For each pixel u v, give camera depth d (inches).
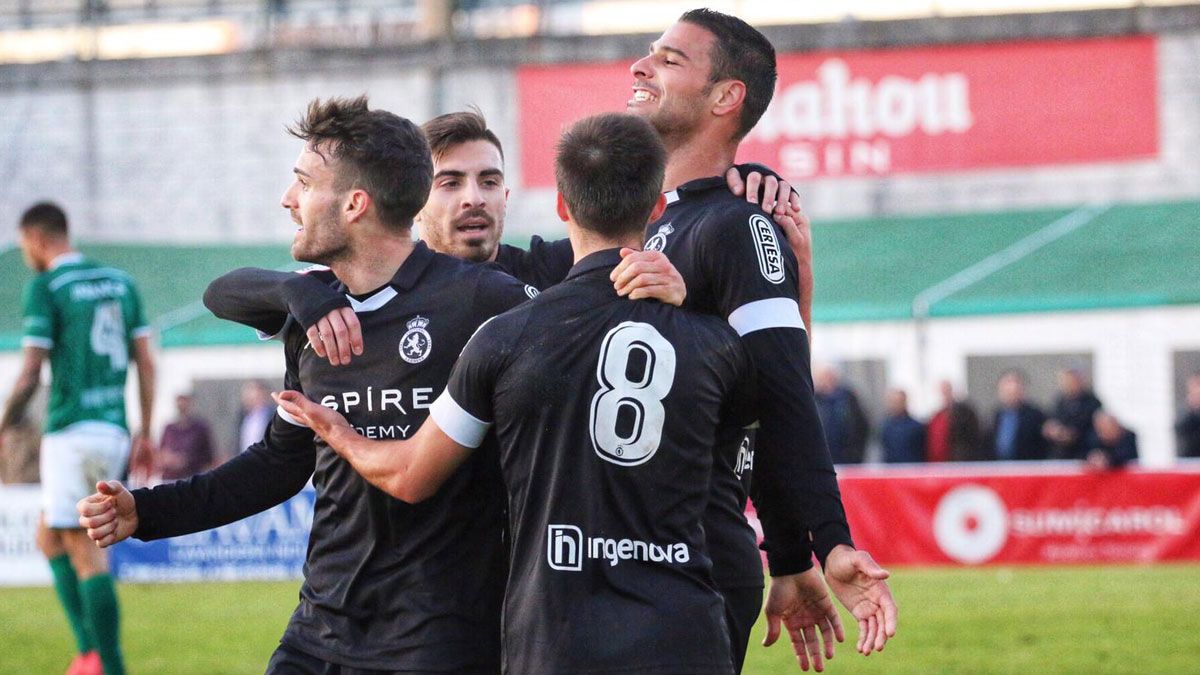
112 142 2719.0
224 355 2119.8
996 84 2522.1
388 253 481.7
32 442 1814.7
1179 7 2480.3
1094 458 1531.7
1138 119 2498.8
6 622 1337.4
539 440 425.4
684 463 426.9
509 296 477.4
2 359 2108.8
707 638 420.8
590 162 436.5
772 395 462.0
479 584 472.1
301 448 515.5
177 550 1626.5
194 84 2704.2
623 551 420.5
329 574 482.6
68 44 2849.4
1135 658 1040.2
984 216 2332.7
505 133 2623.0
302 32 2763.3
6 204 2728.8
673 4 2684.5
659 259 436.8
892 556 1566.2
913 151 2544.3
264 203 2699.3
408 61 2645.2
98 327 1015.6
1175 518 1518.2
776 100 2564.0
